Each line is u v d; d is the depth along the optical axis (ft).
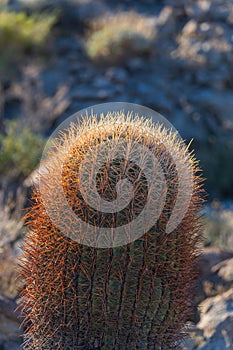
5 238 18.12
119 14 53.78
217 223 26.21
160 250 9.93
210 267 17.20
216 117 46.03
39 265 10.45
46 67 48.47
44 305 10.46
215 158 41.50
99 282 9.95
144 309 10.11
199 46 49.62
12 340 14.26
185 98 46.62
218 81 47.78
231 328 13.92
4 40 48.83
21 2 55.62
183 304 10.71
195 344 13.88
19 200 21.09
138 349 10.28
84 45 50.98
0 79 47.14
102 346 10.26
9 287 16.63
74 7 54.75
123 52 48.67
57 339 10.48
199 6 53.67
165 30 51.13
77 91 44.45
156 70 48.49
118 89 44.98
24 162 26.40
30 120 40.98
